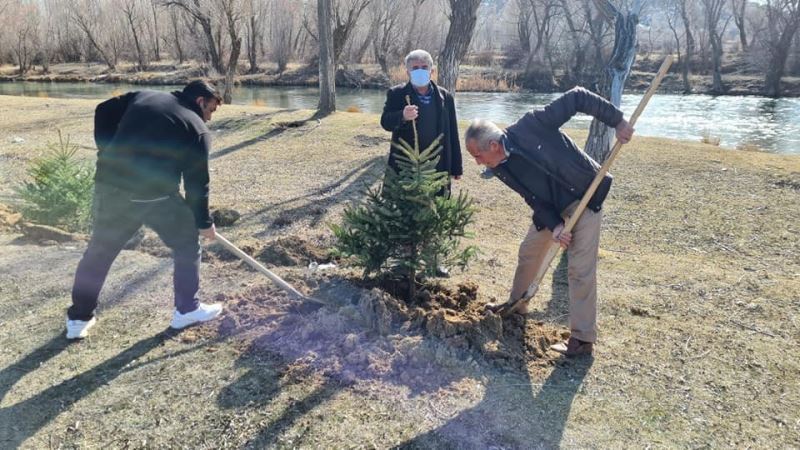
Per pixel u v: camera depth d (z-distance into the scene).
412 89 5.02
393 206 4.25
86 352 3.89
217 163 10.32
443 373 3.61
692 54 46.03
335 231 4.44
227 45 41.81
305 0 47.97
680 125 21.38
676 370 3.79
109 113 3.83
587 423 3.24
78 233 6.35
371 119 14.62
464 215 4.36
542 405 3.38
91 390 3.49
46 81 45.78
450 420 3.22
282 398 3.39
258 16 44.81
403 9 44.75
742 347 4.08
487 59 51.25
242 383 3.53
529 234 4.16
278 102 27.48
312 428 3.15
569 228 3.60
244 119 14.56
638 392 3.54
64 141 12.04
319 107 16.02
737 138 18.12
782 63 36.22
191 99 3.82
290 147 11.51
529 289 4.07
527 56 47.59
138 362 3.76
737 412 3.37
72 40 58.03
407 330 3.94
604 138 7.58
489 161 3.65
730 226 6.86
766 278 5.33
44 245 5.90
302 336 3.95
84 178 6.62
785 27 37.84
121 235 3.89
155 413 3.28
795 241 6.32
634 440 3.12
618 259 5.90
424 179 4.12
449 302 4.46
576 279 3.79
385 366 3.64
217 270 5.21
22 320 4.32
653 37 56.28
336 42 30.30
